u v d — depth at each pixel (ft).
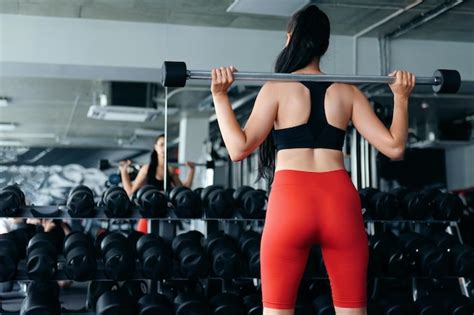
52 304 10.52
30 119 30.71
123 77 17.74
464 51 18.66
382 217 12.21
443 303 11.08
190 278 10.91
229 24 16.89
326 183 5.57
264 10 15.12
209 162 19.17
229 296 10.89
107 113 22.71
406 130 5.91
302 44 6.00
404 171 29.17
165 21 16.58
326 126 5.74
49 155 33.40
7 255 10.17
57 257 11.13
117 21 16.47
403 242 11.84
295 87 5.82
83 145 34.50
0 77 21.44
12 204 10.69
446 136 27.61
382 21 16.38
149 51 16.58
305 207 5.45
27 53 15.83
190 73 5.74
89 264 10.39
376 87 19.02
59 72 17.02
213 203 11.46
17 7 15.28
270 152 6.38
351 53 17.80
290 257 5.50
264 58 17.35
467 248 11.56
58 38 16.06
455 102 24.06
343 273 5.57
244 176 20.40
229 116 5.69
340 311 5.61
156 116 23.24
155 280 11.59
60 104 27.20
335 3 14.78
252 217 11.71
